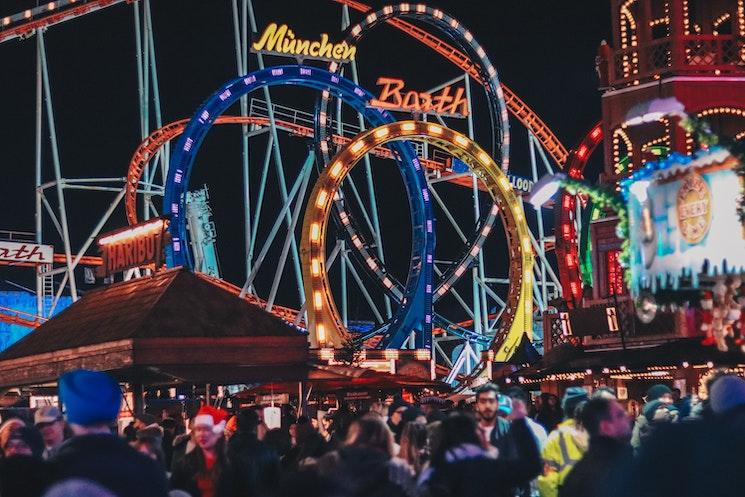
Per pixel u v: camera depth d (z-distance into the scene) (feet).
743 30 136.56
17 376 91.15
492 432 41.50
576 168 153.69
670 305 72.23
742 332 75.92
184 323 80.33
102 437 20.81
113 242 102.73
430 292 180.04
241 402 136.36
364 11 225.15
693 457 15.84
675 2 134.92
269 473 40.24
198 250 232.73
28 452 35.42
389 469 26.35
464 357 196.65
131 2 209.26
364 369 99.30
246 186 214.48
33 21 201.77
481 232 193.06
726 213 50.67
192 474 39.88
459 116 194.39
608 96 141.38
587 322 134.62
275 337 82.23
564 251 150.10
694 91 134.21
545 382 142.41
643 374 127.24
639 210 56.85
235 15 216.74
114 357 79.30
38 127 210.79
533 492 46.50
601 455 32.99
